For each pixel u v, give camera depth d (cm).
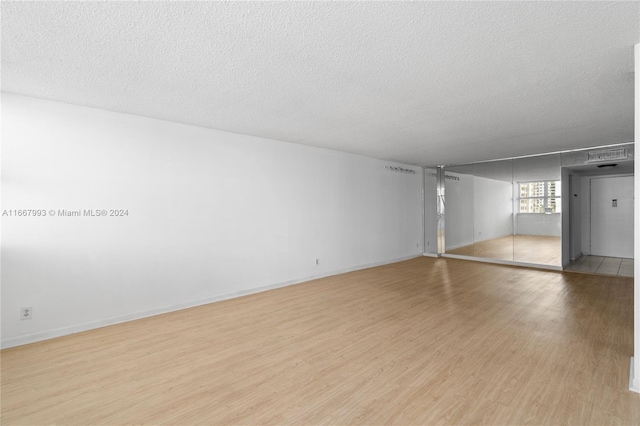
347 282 595
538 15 198
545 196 691
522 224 729
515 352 299
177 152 446
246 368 277
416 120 433
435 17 200
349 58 255
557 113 402
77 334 357
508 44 234
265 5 185
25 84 307
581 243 816
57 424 205
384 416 210
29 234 339
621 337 330
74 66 268
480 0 183
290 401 229
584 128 474
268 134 519
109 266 388
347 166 689
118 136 397
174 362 288
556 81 302
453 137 535
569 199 724
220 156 489
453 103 364
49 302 349
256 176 533
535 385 243
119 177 397
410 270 702
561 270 672
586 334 339
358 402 226
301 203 600
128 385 251
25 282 336
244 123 451
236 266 506
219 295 485
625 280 583
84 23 203
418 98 348
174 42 229
